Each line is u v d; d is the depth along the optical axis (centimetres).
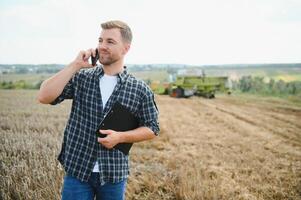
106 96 339
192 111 2059
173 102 2641
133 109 345
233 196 639
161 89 3544
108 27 334
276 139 1258
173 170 770
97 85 338
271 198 656
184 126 1480
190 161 865
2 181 573
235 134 1329
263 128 1484
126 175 353
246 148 1085
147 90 352
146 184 666
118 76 342
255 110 2164
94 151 335
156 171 755
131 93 343
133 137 338
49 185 564
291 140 1252
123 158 345
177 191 622
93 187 343
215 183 680
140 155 903
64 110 1723
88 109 337
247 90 3944
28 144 832
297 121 1722
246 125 1555
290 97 3188
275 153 1038
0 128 1077
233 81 4147
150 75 7194
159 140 1140
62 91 340
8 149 780
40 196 527
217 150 1037
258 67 7544
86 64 330
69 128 344
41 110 1677
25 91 3725
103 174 335
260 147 1112
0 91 3609
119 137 328
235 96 3359
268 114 1972
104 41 333
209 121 1655
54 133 1031
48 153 743
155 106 359
